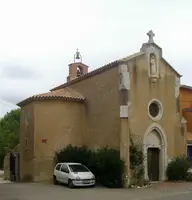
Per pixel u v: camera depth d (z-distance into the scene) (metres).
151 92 24.98
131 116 23.30
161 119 25.30
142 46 25.53
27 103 27.69
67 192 18.80
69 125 25.88
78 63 34.88
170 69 26.64
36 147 25.53
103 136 24.48
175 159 25.52
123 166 21.92
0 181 30.88
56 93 26.89
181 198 16.33
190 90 31.45
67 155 24.23
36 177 25.22
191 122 30.22
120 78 23.47
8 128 56.12
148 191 19.55
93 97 26.00
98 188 20.92
